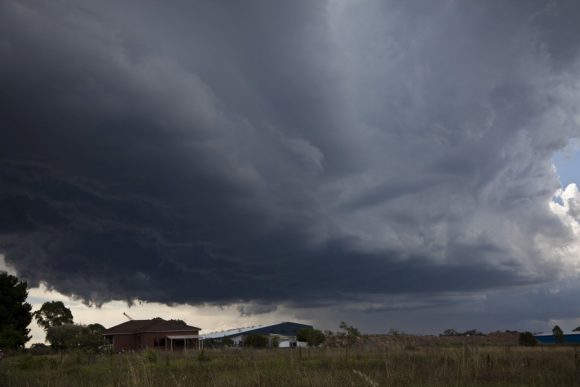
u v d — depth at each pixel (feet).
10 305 212.64
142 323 243.60
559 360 67.97
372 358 81.66
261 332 295.07
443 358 66.03
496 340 207.00
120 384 50.70
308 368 64.34
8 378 57.93
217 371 66.33
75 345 113.50
